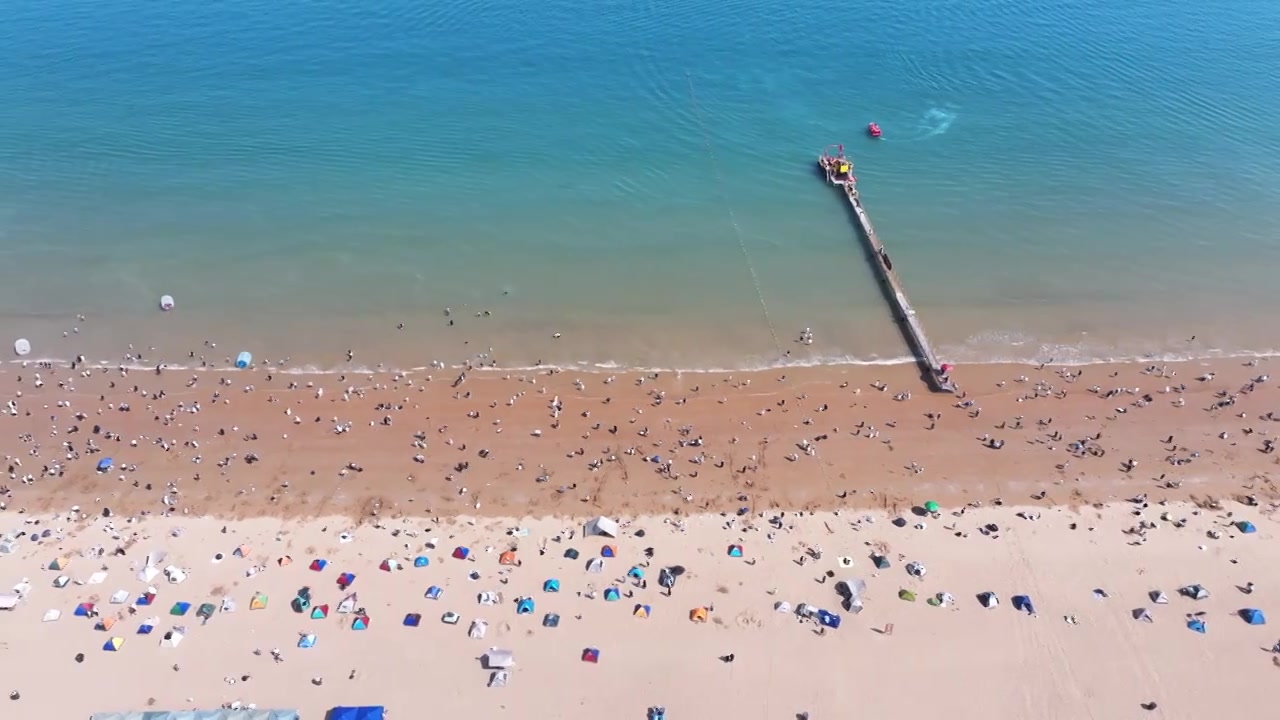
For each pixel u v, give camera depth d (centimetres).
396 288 5238
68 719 3012
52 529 3659
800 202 6134
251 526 3694
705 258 5538
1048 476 3959
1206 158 6569
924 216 5962
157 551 3556
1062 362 4678
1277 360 4659
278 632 3288
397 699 3089
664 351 4766
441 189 6225
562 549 3616
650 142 6881
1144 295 5178
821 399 4422
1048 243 5659
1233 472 3969
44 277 5275
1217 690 3131
